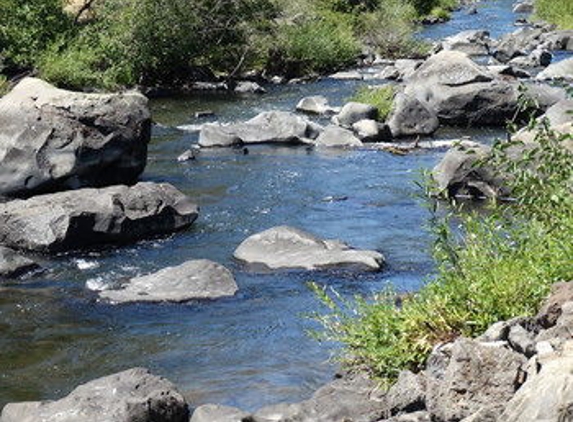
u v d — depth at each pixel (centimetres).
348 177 2223
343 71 4138
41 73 3378
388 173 2261
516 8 6719
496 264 1032
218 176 2241
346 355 1075
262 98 3497
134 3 3781
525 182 1116
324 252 1562
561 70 3653
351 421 903
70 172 1997
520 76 3709
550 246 1020
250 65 4038
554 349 809
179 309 1371
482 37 4844
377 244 1689
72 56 3481
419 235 1736
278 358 1179
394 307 1055
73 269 1580
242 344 1234
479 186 1972
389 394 922
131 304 1398
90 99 2078
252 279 1499
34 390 1126
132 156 2106
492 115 2917
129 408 938
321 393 968
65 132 2017
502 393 802
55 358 1220
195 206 1848
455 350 829
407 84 3098
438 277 1112
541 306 932
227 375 1132
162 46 3775
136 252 1677
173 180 2202
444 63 3022
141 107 2139
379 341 1005
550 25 5438
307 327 1286
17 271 1535
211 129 2603
